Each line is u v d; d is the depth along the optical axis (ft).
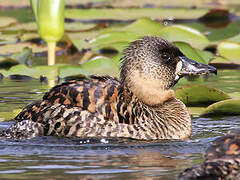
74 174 30.78
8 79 55.36
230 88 50.03
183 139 38.70
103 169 31.63
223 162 29.60
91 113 37.83
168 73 41.78
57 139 37.37
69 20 81.76
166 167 31.91
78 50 67.51
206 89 44.83
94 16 80.07
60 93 38.60
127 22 82.58
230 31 73.61
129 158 33.76
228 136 31.37
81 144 36.60
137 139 37.88
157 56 41.52
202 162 30.96
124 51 42.16
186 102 45.75
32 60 61.98
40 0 54.70
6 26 73.97
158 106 41.14
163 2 88.12
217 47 61.31
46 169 31.63
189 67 42.45
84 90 38.27
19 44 65.87
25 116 38.83
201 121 42.63
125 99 38.58
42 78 54.39
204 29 75.66
